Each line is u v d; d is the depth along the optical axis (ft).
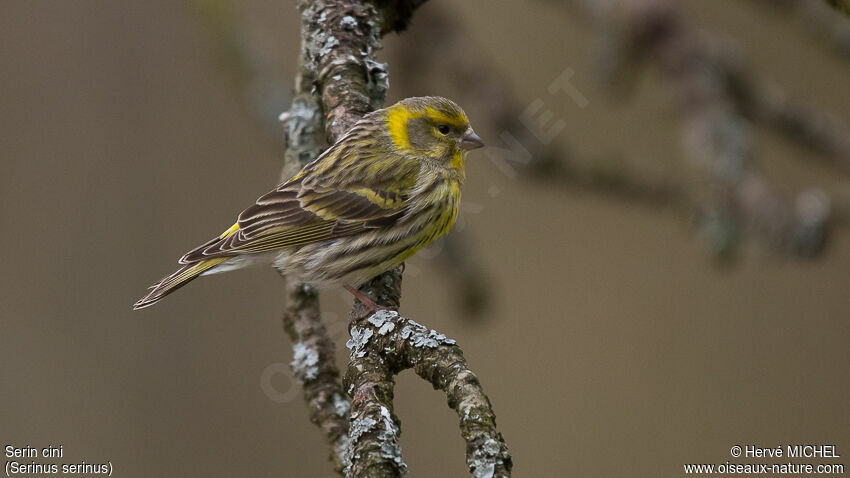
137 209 44.14
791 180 45.16
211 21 39.11
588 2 37.68
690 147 35.19
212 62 43.37
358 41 28.12
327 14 28.45
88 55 44.98
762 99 36.40
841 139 36.58
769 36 46.47
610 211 47.75
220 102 45.52
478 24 46.34
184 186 44.73
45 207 43.34
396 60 36.76
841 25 36.45
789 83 46.34
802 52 46.21
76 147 44.16
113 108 44.78
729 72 36.35
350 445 20.16
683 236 48.01
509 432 45.21
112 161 44.37
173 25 45.55
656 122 45.11
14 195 43.19
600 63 37.32
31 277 42.55
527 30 46.26
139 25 45.42
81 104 44.50
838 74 45.85
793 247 32.86
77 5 45.09
